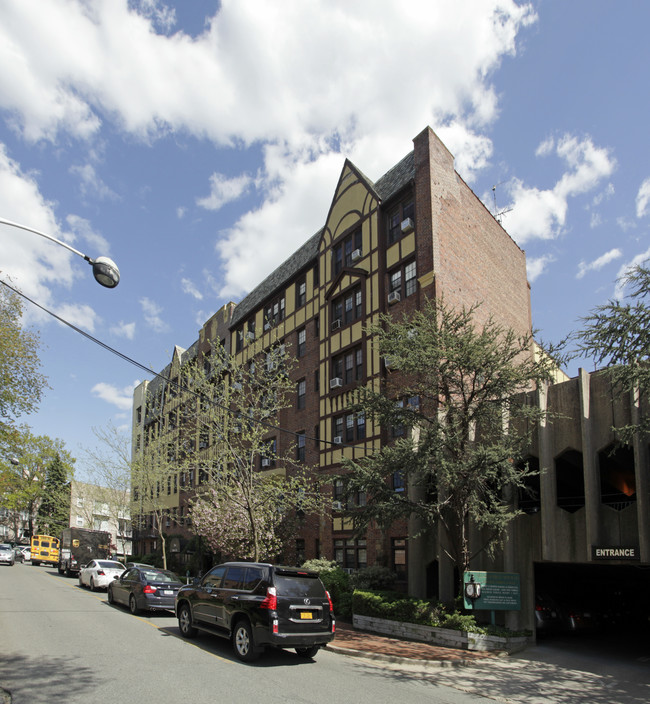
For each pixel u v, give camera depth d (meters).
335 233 27.00
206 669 9.71
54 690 8.04
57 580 32.31
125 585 18.05
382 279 23.45
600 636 16.77
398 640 14.42
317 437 26.47
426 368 15.07
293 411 28.86
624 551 12.62
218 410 23.98
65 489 65.38
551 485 14.52
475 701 8.91
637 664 12.50
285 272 32.19
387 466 15.04
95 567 26.31
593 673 11.44
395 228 23.69
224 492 22.95
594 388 14.18
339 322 25.58
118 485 36.53
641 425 11.45
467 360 14.54
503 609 14.09
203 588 12.48
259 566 11.28
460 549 14.75
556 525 14.22
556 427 14.86
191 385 27.70
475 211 25.19
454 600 14.96
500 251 27.12
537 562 14.93
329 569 20.70
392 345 15.66
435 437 14.32
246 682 8.91
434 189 22.23
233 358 26.14
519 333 27.73
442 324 15.62
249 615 10.66
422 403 18.52
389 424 16.12
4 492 44.78
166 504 44.56
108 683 8.53
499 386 14.60
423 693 9.17
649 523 12.48
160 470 32.31
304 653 11.70
